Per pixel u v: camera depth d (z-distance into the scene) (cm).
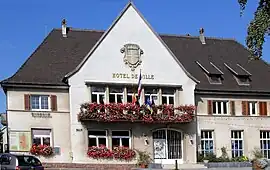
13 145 3684
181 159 4053
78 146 3775
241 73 4459
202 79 4344
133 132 3922
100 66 3894
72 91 3806
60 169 3591
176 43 4706
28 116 3744
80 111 3775
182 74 4112
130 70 3969
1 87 3731
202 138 4206
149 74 4016
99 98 3888
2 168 2672
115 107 3812
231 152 4275
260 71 4666
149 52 4038
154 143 3997
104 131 3869
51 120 3784
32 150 3675
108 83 3884
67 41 4275
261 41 1967
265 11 1952
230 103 4322
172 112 3966
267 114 4431
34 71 3903
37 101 3788
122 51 3966
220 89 4275
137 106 3872
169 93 4088
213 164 3806
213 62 4603
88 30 4425
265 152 4397
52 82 3828
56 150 3750
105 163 3806
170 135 4056
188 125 4103
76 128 3784
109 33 3947
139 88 3847
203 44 4794
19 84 3738
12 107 3722
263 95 4422
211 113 4247
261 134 4406
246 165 3862
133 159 3881
